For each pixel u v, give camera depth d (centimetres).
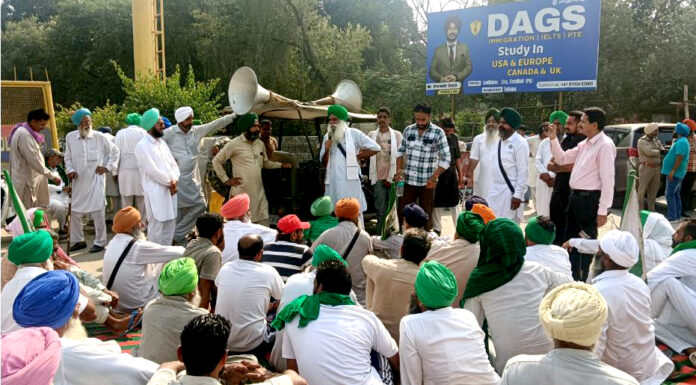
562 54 1313
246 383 279
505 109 617
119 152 770
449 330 287
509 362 219
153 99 1066
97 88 2878
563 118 758
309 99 2238
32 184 743
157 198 668
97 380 242
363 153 712
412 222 472
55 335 192
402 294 370
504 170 623
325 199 554
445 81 1486
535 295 329
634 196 438
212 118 1074
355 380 285
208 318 220
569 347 208
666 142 1150
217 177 788
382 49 2655
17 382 172
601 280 340
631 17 2152
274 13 2089
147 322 313
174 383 212
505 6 1370
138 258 471
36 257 328
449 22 1456
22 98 1100
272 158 807
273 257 461
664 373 362
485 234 342
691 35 2025
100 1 2895
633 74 2103
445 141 671
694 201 1052
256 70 2097
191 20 2392
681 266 420
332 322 292
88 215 929
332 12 2933
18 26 3189
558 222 626
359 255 466
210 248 436
